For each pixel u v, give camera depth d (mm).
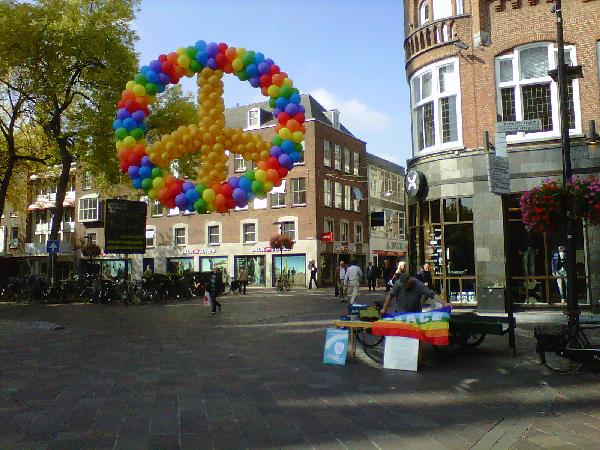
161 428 4672
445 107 15375
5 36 21328
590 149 13281
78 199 48750
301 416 5012
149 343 10250
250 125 43469
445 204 14992
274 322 13852
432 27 15555
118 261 47031
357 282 19125
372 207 48156
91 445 4234
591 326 7285
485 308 13984
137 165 10328
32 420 4980
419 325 7574
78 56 22328
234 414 5102
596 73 13492
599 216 7766
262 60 10656
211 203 10086
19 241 53125
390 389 6117
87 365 7941
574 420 4770
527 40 14242
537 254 13914
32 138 27859
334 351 7867
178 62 10383
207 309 18641
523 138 13977
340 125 46375
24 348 9742
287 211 40312
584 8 13734
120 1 23125
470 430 4516
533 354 8266
